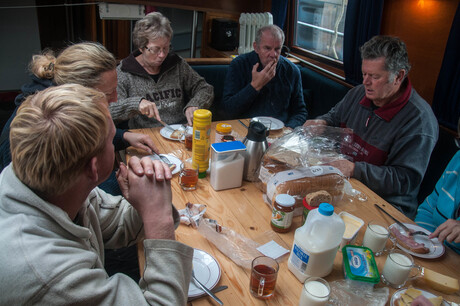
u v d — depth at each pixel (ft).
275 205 3.78
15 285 1.96
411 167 5.26
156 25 6.68
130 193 2.83
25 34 11.49
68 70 4.22
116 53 12.07
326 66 10.89
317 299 2.72
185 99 8.20
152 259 2.54
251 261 3.39
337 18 10.18
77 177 2.21
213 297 2.94
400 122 5.57
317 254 3.06
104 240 3.44
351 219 3.99
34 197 2.15
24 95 4.41
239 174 4.58
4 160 4.00
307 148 4.94
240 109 7.95
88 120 2.11
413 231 4.02
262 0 12.64
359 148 6.13
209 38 12.67
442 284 3.19
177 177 4.78
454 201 4.58
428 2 7.29
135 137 5.44
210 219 3.88
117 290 2.32
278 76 8.23
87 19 11.55
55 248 2.12
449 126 7.11
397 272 3.17
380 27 8.39
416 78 7.92
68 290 2.03
